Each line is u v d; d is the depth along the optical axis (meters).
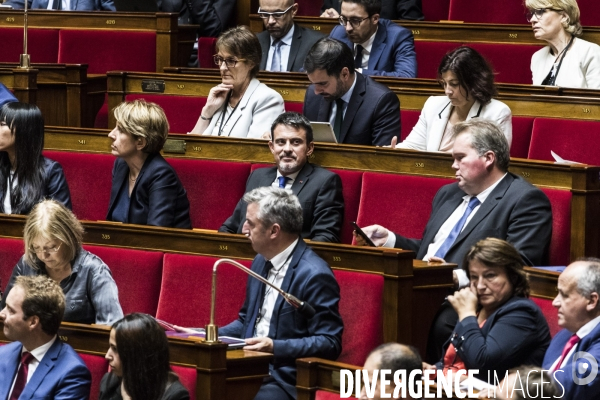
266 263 8.92
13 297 8.27
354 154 11.05
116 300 9.31
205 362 7.85
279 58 14.88
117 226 10.12
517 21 15.84
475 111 11.09
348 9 14.09
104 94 15.07
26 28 14.38
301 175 10.70
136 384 7.39
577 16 13.01
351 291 8.96
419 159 10.75
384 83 13.20
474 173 9.41
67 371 8.22
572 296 7.47
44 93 14.54
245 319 8.98
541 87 12.38
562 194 9.94
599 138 11.51
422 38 14.86
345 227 10.97
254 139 11.61
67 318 9.22
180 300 9.77
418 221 10.58
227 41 12.48
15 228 10.45
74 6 16.86
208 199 11.62
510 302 7.86
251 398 8.09
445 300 8.91
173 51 15.52
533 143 11.87
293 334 8.62
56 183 11.34
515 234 9.20
